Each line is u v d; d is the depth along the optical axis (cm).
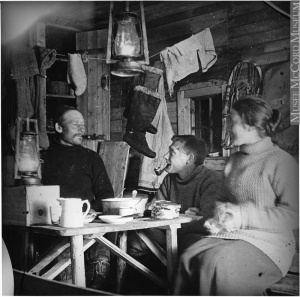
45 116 496
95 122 507
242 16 422
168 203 423
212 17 441
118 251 405
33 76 493
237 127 416
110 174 493
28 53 493
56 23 511
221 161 427
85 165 498
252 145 407
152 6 482
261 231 389
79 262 360
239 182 409
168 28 472
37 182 456
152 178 471
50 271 386
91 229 363
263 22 409
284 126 391
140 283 453
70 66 498
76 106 511
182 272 389
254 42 413
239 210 406
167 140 464
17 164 478
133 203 409
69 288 356
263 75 406
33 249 443
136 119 477
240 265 371
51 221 390
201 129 448
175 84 463
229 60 428
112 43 380
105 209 414
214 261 373
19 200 384
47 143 496
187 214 444
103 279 465
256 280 370
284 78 394
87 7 505
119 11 497
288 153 387
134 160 489
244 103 413
